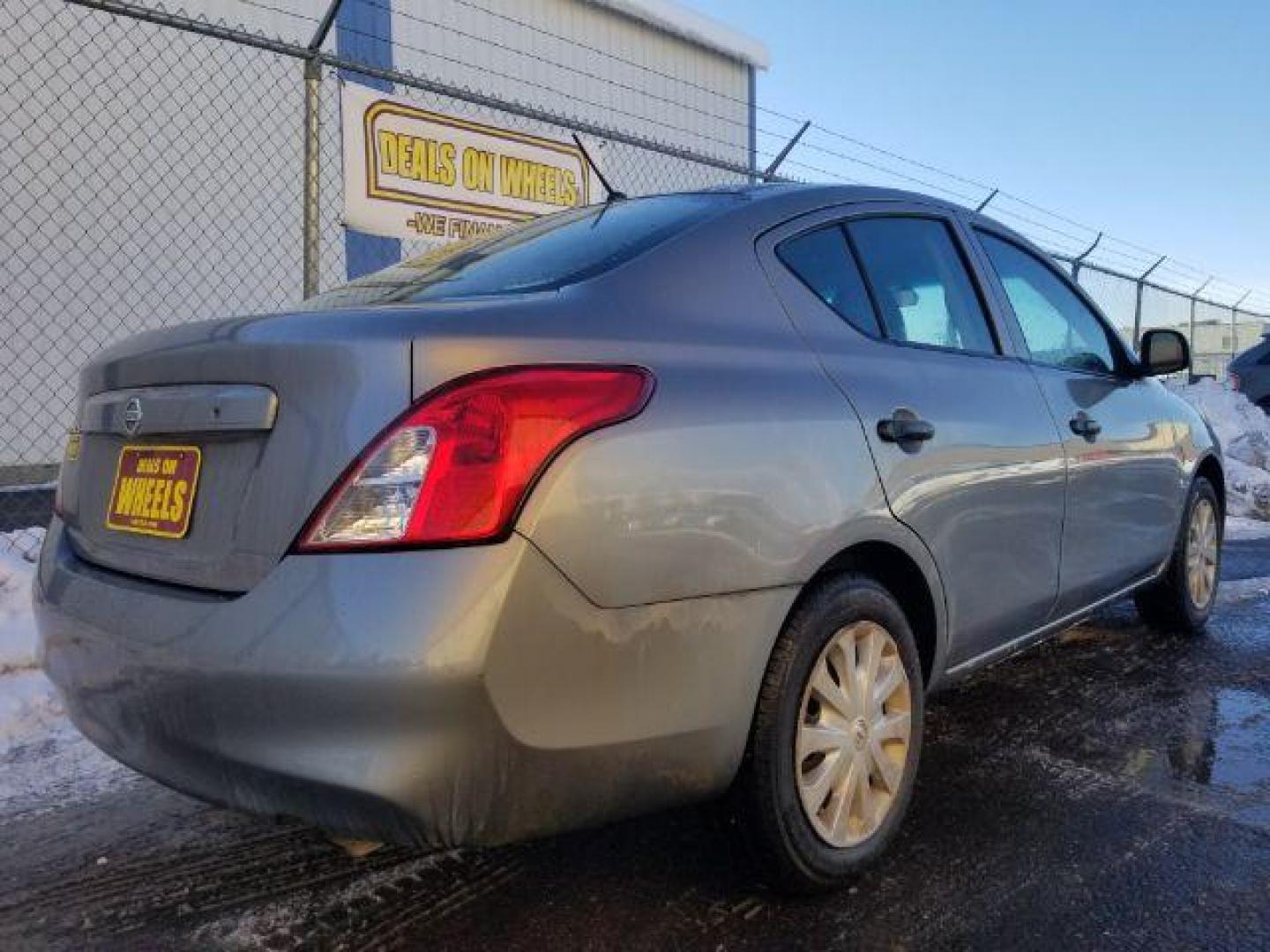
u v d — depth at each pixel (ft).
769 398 7.19
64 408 29.73
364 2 35.24
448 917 7.55
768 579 6.82
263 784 5.68
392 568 5.42
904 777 8.19
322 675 5.34
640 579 6.08
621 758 6.11
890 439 8.04
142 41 30.32
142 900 7.84
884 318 9.04
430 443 5.59
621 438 6.13
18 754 10.72
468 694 5.38
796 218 8.77
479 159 20.86
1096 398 11.70
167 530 6.52
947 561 8.64
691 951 7.04
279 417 5.97
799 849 7.26
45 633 7.32
